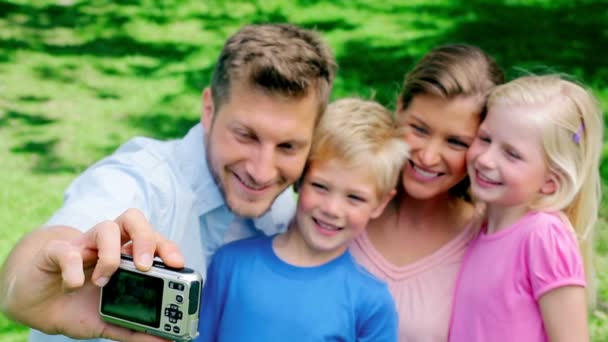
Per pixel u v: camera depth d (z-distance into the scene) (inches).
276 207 111.0
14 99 291.4
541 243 98.8
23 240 77.4
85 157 251.3
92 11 385.1
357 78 305.1
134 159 96.0
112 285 71.5
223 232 106.4
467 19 367.6
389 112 106.0
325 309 100.7
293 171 94.9
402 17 374.0
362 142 99.5
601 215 209.6
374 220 112.9
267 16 386.0
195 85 310.0
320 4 396.8
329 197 100.6
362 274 103.7
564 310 97.7
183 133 272.7
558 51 330.0
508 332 100.6
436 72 103.1
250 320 101.1
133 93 301.6
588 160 103.8
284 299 101.0
